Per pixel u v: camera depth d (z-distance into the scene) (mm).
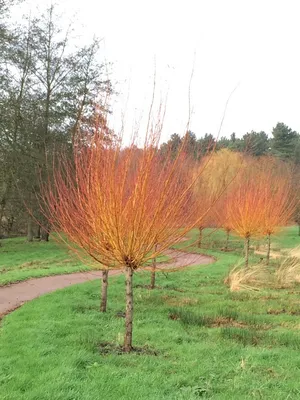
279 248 27391
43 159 22109
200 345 6410
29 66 23984
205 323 7930
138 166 5832
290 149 54812
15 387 4684
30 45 24281
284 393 4617
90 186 6191
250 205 14758
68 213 6641
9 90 22750
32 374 5047
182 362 5641
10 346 6180
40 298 10125
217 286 12664
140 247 5781
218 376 5176
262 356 5871
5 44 22344
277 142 56250
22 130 23047
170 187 5648
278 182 17922
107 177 5688
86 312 8734
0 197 23359
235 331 7043
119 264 6125
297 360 5680
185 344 6516
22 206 24000
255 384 4867
